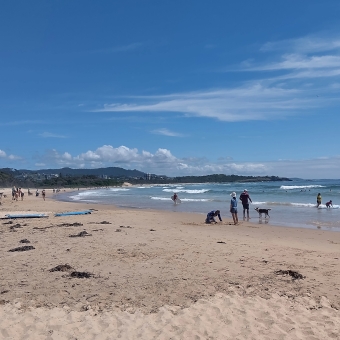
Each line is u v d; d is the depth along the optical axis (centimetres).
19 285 747
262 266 880
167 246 1147
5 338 526
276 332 535
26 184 13462
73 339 521
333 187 6969
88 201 4456
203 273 820
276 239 1409
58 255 1016
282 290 696
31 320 581
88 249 1096
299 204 3175
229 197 4634
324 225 1872
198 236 1391
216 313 600
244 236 1469
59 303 649
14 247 1152
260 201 3672
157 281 764
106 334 535
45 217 2200
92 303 648
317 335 524
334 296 665
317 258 977
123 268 870
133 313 605
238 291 695
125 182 18588
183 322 570
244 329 546
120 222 1914
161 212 2598
